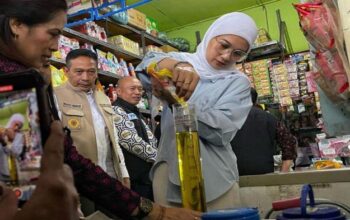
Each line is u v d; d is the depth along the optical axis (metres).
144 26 4.78
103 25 4.24
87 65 2.26
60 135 0.44
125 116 2.54
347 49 0.84
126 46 4.36
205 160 1.12
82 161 0.88
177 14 5.78
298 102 4.50
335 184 0.96
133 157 2.51
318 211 0.59
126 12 4.34
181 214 0.86
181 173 0.90
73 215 0.43
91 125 2.15
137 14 4.66
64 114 2.06
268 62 4.73
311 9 1.21
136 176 2.49
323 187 0.97
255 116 2.41
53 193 0.41
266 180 1.07
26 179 0.45
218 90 1.16
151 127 3.92
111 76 3.96
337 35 1.05
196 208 0.88
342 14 0.85
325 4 1.14
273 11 5.70
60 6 0.78
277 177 1.05
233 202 1.11
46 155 0.43
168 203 1.14
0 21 0.72
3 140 0.45
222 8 5.72
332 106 1.47
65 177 0.43
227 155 1.19
